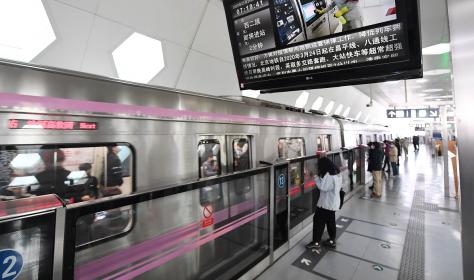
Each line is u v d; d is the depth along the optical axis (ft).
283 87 9.78
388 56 7.70
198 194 11.22
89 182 8.28
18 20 9.91
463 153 1.69
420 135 156.66
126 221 8.80
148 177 9.71
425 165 54.90
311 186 20.35
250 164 15.60
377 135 55.47
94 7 10.99
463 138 1.69
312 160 20.76
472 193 1.66
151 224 9.42
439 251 14.79
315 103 36.14
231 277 11.24
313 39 8.53
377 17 7.55
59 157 7.68
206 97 12.73
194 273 10.94
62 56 11.46
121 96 9.14
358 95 47.65
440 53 21.20
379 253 14.62
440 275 12.38
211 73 17.84
